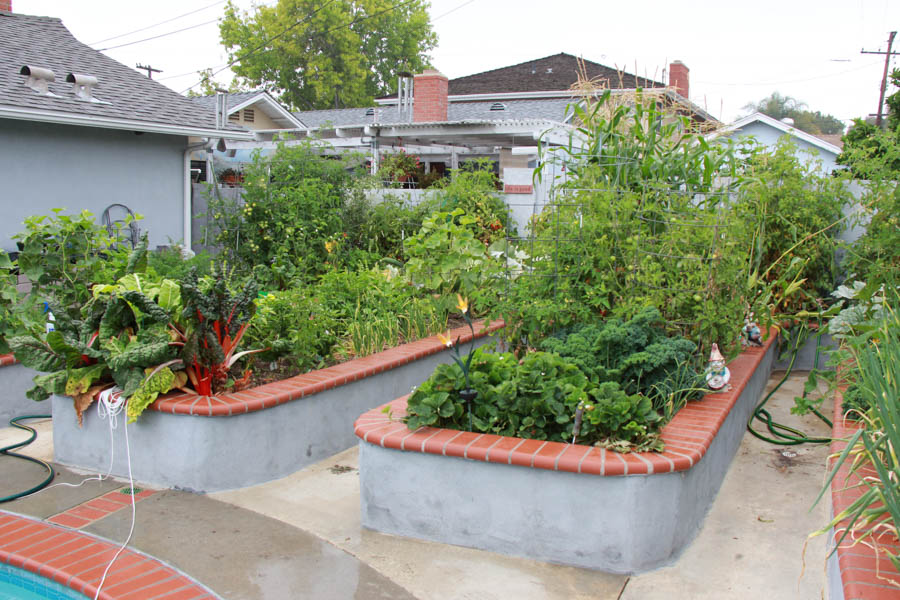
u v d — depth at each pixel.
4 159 8.79
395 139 17.12
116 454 4.92
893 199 6.42
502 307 5.15
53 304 5.00
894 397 2.72
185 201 11.16
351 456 5.41
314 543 3.92
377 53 41.78
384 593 3.38
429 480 3.91
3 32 11.34
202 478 4.61
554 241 5.02
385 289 7.38
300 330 5.70
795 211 6.99
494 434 4.07
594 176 5.40
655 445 3.72
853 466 3.09
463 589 3.42
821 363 7.58
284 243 9.83
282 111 23.34
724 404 4.60
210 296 4.89
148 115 10.29
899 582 2.44
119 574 3.51
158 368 4.71
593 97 6.44
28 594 3.66
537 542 3.70
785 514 4.20
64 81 10.30
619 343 4.45
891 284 5.05
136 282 5.14
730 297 5.05
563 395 3.99
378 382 5.89
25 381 6.21
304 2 36.81
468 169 13.27
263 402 4.76
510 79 26.72
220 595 3.34
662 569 3.60
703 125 6.54
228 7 38.09
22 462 5.19
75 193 9.62
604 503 3.55
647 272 4.75
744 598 3.32
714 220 4.89
